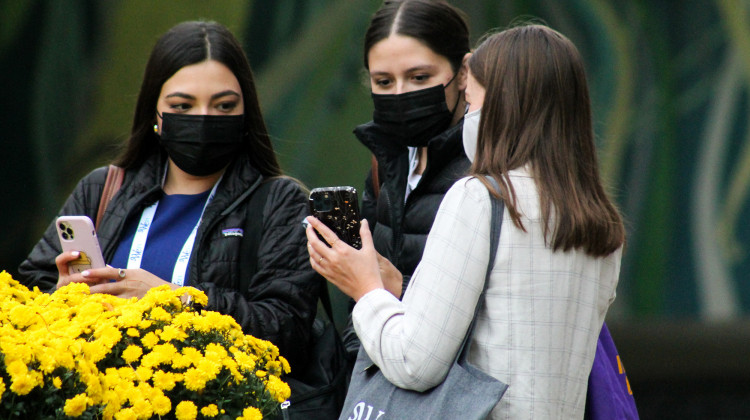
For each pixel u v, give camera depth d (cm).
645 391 3497
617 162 4500
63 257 862
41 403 609
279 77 4381
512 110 692
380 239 971
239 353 699
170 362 673
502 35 721
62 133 4253
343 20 4397
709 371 3756
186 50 925
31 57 4234
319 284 939
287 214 936
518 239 666
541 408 658
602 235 681
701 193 4491
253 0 4350
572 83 700
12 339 608
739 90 4462
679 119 4503
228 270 907
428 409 651
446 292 658
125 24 4259
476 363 674
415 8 937
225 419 673
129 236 956
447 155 916
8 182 4231
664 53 4503
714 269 4462
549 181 676
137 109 968
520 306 664
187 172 952
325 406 908
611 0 4491
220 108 934
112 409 632
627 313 4512
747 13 4434
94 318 699
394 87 948
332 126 4406
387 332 682
